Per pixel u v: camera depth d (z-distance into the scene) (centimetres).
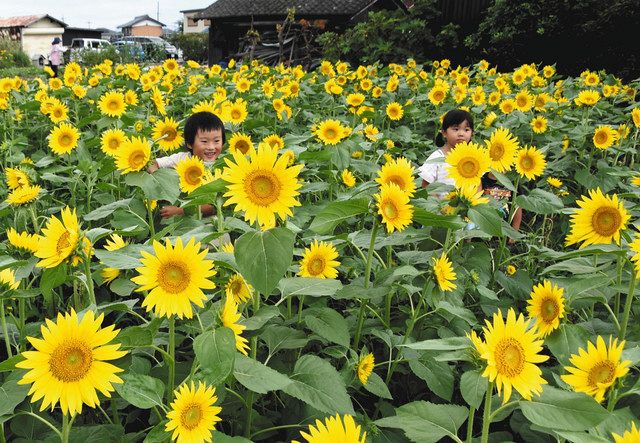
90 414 271
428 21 2048
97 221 491
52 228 215
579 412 168
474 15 2000
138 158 322
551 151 713
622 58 1633
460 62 2006
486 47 1889
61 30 6341
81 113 855
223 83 1122
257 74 1288
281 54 2105
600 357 186
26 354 157
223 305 213
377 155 612
